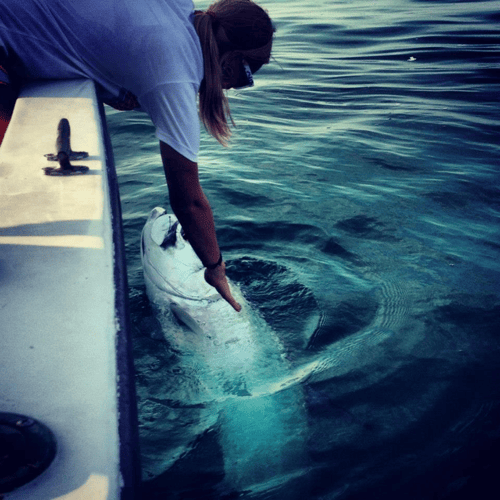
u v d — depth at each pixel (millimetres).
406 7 13477
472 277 3387
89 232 1317
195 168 1573
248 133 5797
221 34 1616
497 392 2469
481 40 9961
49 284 1135
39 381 911
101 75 2025
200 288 2775
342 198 4348
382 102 6980
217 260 1785
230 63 1688
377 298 3188
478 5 13352
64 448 807
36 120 1852
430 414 2348
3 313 1050
